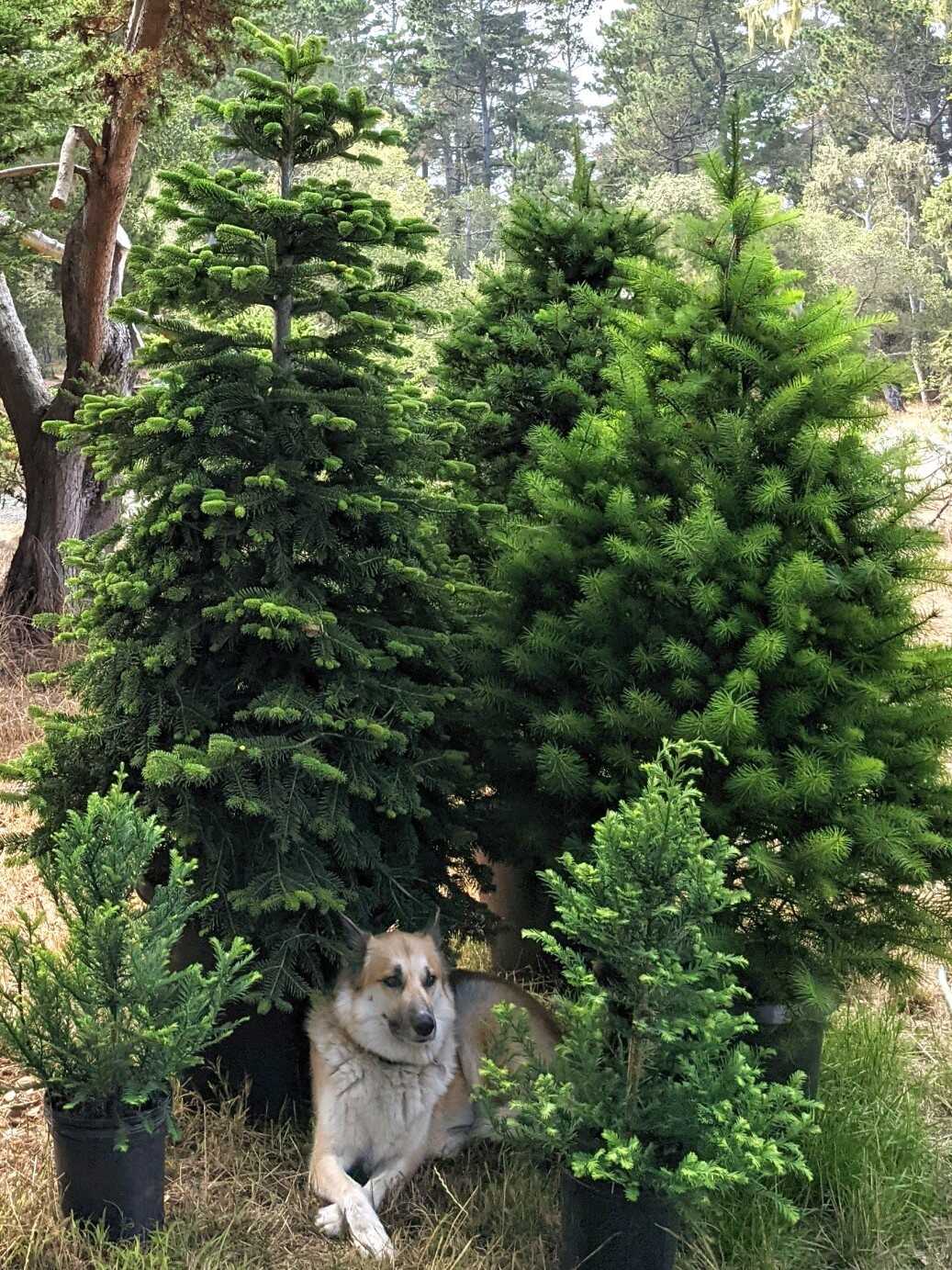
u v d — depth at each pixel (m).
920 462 3.58
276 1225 2.97
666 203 26.09
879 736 3.17
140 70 7.03
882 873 3.14
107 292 7.93
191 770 3.09
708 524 3.12
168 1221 2.94
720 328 3.31
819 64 38.34
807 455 3.14
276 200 3.30
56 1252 2.78
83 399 3.46
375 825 3.54
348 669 3.41
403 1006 3.01
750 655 3.07
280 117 3.47
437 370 4.65
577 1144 2.79
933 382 14.38
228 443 3.42
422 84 49.44
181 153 10.85
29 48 5.95
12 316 8.12
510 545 3.48
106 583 3.41
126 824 2.87
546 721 3.22
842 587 3.12
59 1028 2.82
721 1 40.22
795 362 3.25
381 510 3.40
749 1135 2.64
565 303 4.38
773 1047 3.13
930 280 24.28
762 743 3.11
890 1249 2.97
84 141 7.23
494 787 3.57
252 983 3.11
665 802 2.71
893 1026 3.76
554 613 3.40
